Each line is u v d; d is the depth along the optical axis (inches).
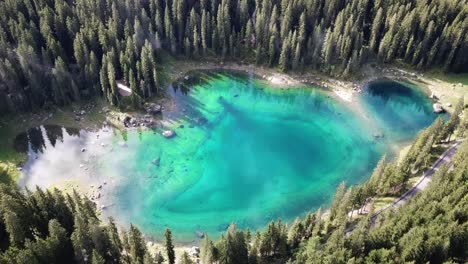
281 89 5251.0
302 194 3860.7
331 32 5433.1
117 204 3713.1
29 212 2925.7
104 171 4018.2
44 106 4645.7
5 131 4402.1
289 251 3036.4
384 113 4909.0
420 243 2571.4
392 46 5442.9
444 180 3277.6
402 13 5462.6
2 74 4421.8
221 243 2844.5
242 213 3671.3
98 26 5022.1
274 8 5324.8
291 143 4453.7
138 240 2847.0
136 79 4845.0
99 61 5054.1
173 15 5511.8
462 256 2723.9
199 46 5644.7
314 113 4894.2
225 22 5462.6
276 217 3641.7
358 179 4033.0
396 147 4434.1
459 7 5467.5
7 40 4886.8
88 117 4630.9
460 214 2859.3
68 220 3063.5
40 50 4928.6
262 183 3966.5
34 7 5280.5
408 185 3644.2
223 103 5002.5
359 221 3267.7
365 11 5585.6
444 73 5472.4
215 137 4473.4
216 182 3959.2
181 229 3521.2
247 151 4320.9
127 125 4542.3
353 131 4640.8
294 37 5226.4
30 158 4138.8
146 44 4955.7
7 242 2930.6
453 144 4121.6
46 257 2687.0
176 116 4739.2
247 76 5447.8
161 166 4094.5
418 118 4849.9
